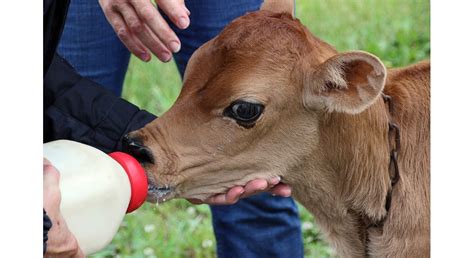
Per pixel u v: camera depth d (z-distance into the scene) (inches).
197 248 204.2
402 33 264.1
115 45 169.5
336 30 271.1
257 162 138.5
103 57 168.9
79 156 121.4
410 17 271.4
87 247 119.6
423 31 265.3
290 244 169.9
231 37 136.3
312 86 135.6
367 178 144.4
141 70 254.1
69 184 118.0
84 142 142.2
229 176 138.3
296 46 136.9
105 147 142.9
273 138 138.1
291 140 138.9
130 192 125.1
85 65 167.9
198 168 136.5
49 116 141.0
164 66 255.6
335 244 151.9
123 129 143.8
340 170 143.5
